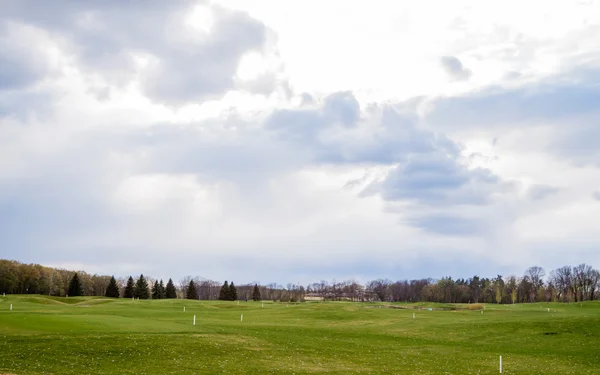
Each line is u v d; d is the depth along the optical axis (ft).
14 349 125.29
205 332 175.73
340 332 216.33
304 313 316.60
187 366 121.80
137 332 161.68
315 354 151.12
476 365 147.13
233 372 118.21
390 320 285.43
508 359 160.56
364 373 126.00
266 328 212.84
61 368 110.63
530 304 444.96
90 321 180.65
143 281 600.39
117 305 362.94
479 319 280.10
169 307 350.43
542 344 197.77
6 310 239.30
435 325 254.88
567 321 237.45
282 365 130.82
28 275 604.49
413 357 157.28
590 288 647.97
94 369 112.16
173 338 154.81
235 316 289.94
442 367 141.18
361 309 345.72
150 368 117.19
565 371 141.79
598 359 165.68
